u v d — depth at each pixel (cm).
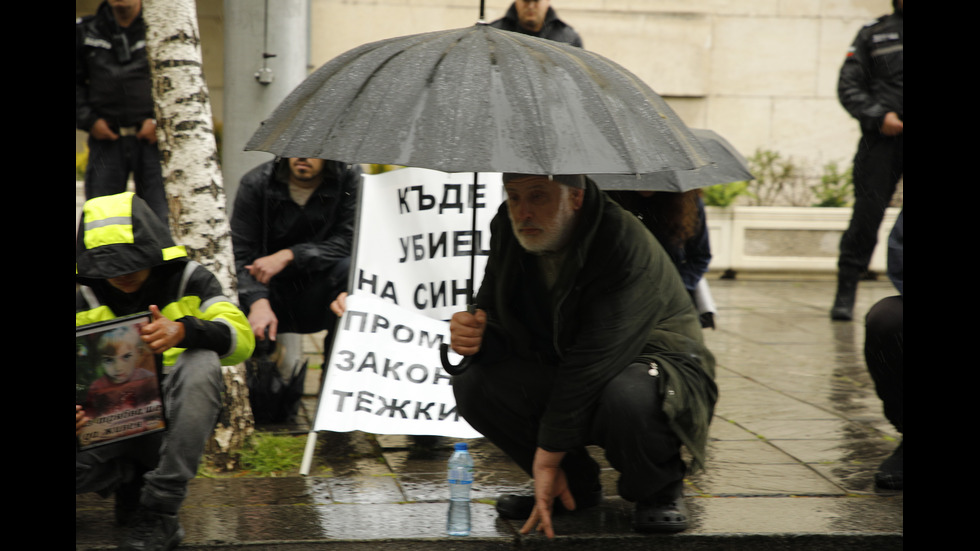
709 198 1255
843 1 1418
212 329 380
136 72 834
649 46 1395
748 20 1412
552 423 382
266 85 646
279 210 567
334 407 493
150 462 397
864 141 948
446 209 534
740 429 580
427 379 507
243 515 421
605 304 378
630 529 409
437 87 325
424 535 402
